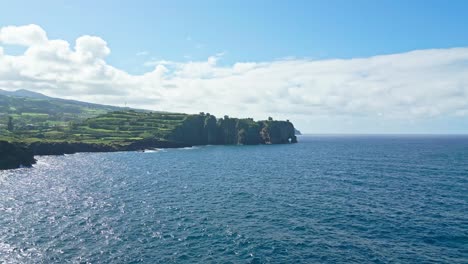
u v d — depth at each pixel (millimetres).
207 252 40750
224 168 125000
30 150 138125
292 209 61344
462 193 75812
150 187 83562
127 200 68062
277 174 108750
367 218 55500
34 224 50750
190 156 176375
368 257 39719
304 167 128625
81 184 87625
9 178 98250
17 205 62844
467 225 51719
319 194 74812
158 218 54938
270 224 52031
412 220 54375
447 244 43906
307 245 43312
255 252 40875
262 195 73688
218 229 49438
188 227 50281
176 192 77062
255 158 166625
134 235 46500
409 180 95312
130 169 120875
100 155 180875
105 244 42906
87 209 60250
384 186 85250
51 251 40344
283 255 40094
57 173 109750
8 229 48188
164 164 138000
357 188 82375
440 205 64250
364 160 156375
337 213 58531
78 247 41781
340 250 41750
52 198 69375
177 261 38031
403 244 43844
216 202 66750
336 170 119062
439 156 177125
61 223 51438
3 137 170125
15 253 39594
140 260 38156
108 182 91125
